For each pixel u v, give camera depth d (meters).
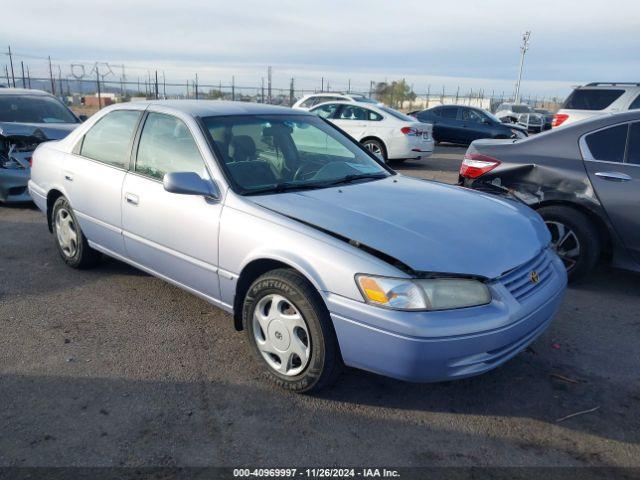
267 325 3.15
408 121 12.72
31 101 8.32
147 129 4.02
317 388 3.02
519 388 3.25
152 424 2.81
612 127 4.66
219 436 2.73
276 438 2.73
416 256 2.73
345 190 3.55
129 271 4.98
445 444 2.73
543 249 3.38
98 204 4.29
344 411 2.97
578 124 4.88
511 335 2.79
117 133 4.28
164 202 3.68
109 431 2.74
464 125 18.27
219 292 3.46
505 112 29.33
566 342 3.83
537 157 4.93
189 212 3.51
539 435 2.81
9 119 7.74
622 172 4.51
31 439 2.67
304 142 4.10
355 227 2.93
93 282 4.71
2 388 3.09
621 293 4.77
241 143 3.71
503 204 3.68
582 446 2.73
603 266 5.51
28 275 4.86
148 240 3.88
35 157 5.21
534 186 4.90
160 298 4.41
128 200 3.96
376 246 2.78
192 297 4.45
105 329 3.86
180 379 3.24
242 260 3.19
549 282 3.19
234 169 3.50
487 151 5.25
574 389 3.25
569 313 4.32
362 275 2.71
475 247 2.90
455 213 3.27
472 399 3.12
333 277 2.78
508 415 2.98
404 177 4.16
